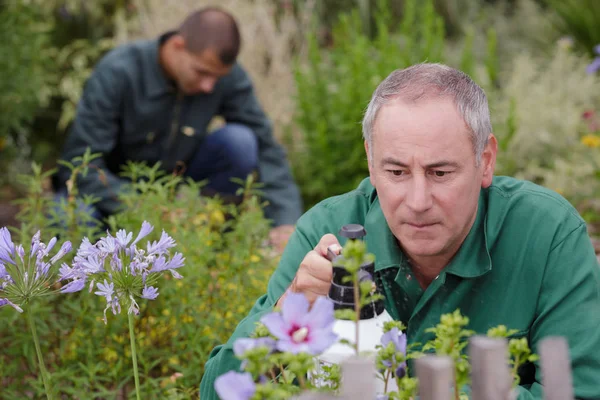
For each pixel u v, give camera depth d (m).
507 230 1.51
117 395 2.05
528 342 1.52
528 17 6.57
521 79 4.78
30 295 1.34
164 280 2.04
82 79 5.07
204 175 3.73
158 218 2.13
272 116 4.79
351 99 4.04
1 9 4.40
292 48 5.45
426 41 4.34
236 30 3.39
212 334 1.98
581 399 1.38
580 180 3.91
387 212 1.40
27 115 4.34
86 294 1.99
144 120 3.53
